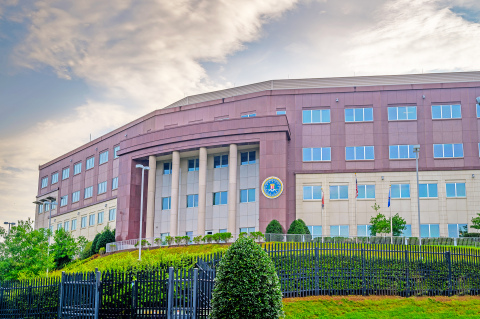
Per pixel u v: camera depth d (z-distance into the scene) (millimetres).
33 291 24922
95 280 21453
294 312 23547
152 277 20531
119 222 69250
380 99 61656
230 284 17281
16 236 42969
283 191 57719
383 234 57188
